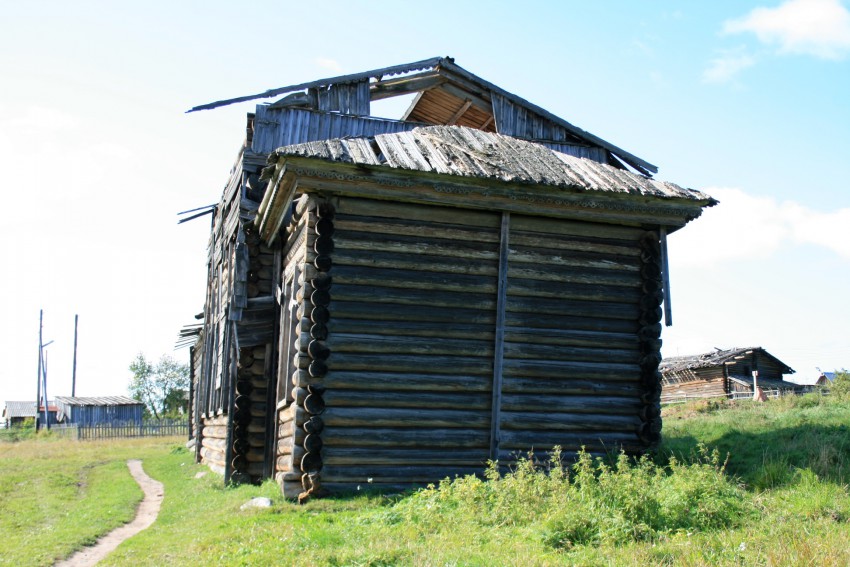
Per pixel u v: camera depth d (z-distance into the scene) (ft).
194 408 100.12
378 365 38.24
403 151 40.57
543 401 40.50
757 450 39.34
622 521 27.17
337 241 38.63
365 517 31.53
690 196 42.14
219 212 70.69
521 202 40.45
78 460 82.58
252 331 51.55
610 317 42.27
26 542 34.55
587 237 42.50
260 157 55.88
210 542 29.25
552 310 41.27
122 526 39.40
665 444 43.86
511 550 25.40
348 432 37.50
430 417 38.60
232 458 50.47
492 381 39.73
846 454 36.37
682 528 27.53
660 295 42.75
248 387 51.29
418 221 39.91
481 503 31.04
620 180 43.21
